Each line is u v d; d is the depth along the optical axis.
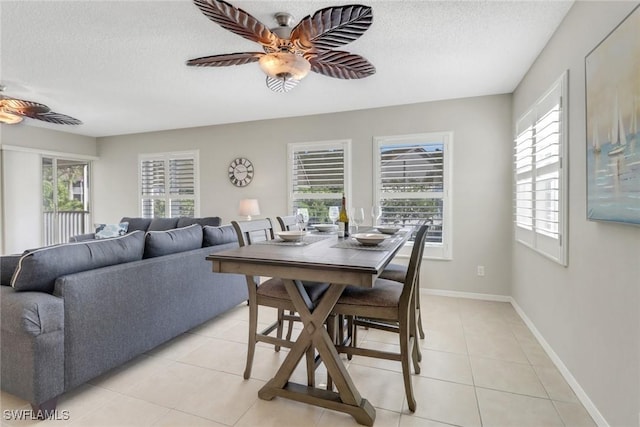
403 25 2.25
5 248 4.95
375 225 3.01
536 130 2.69
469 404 1.84
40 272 1.74
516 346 2.57
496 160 3.71
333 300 1.75
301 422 1.70
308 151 4.61
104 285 1.98
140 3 2.00
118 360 2.07
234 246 3.24
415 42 2.49
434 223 3.99
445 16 2.14
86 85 3.40
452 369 2.23
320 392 1.82
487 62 2.84
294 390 1.85
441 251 3.95
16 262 1.89
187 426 1.67
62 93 3.65
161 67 2.95
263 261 1.63
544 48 2.56
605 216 1.54
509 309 3.44
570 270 2.04
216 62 2.30
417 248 1.71
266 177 4.88
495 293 3.76
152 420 1.71
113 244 2.18
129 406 1.83
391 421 1.71
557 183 2.23
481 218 3.79
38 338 1.65
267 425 1.67
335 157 4.45
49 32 2.33
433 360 2.35
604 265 1.63
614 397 1.54
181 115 4.62
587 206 1.73
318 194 4.55
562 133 2.12
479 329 2.91
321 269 1.53
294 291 1.83
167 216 5.58
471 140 3.80
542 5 2.01
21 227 5.14
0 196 4.91
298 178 4.68
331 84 3.40
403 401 1.88
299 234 2.26
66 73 3.08
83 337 1.86
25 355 1.67
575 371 1.96
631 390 1.41
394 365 2.30
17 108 3.27
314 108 4.27
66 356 1.78
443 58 2.77
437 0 1.97
